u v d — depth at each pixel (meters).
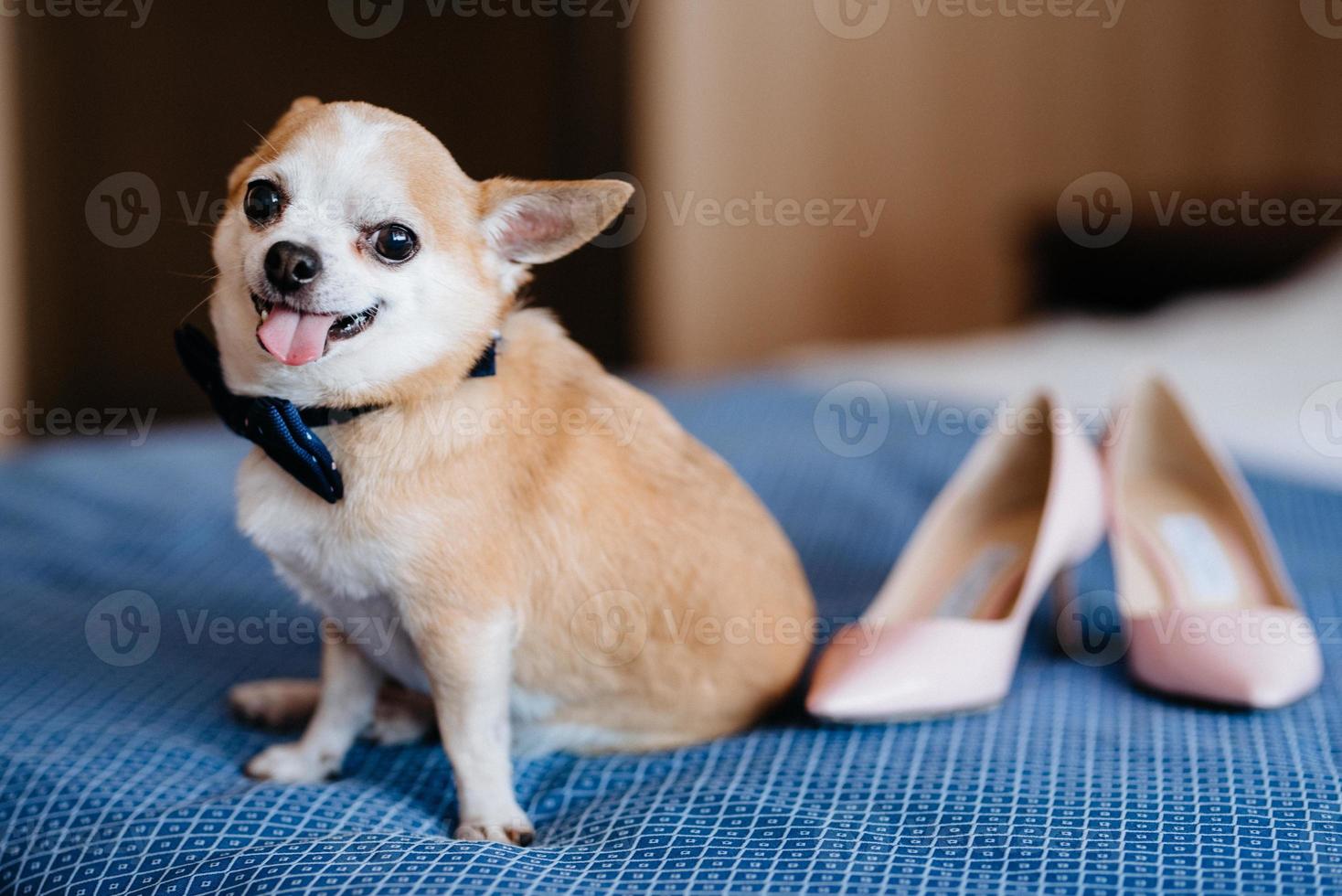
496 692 1.32
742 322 5.45
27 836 1.27
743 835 1.19
